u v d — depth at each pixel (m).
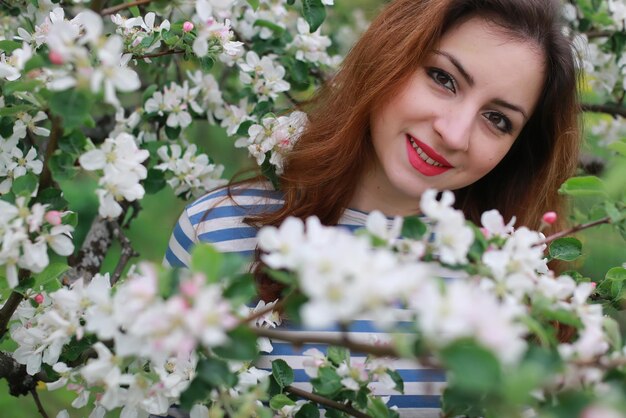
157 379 1.16
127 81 0.98
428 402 1.63
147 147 1.89
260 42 2.10
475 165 1.57
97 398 1.30
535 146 1.81
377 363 1.26
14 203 1.21
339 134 1.65
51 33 0.97
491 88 1.49
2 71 1.35
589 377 0.89
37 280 1.33
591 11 2.23
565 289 1.05
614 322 1.02
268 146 1.72
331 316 0.76
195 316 0.82
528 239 1.05
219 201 1.77
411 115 1.52
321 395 1.34
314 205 1.70
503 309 0.85
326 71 2.36
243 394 1.19
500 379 0.76
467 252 1.04
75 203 2.69
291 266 0.83
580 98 1.85
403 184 1.58
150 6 1.49
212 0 1.28
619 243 2.51
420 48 1.50
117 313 0.92
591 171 2.48
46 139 2.05
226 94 2.19
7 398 2.50
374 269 0.78
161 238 3.19
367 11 3.17
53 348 1.27
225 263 0.94
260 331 0.95
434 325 0.76
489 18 1.49
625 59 2.23
